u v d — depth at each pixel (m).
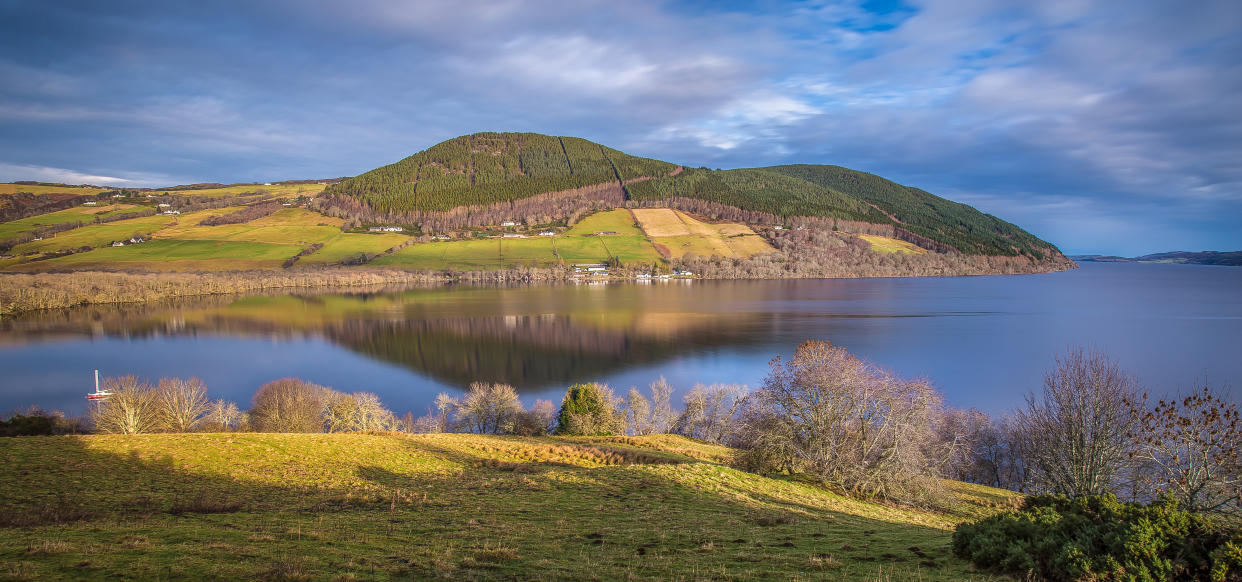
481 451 39.09
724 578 15.04
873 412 35.25
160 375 93.69
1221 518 26.28
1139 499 31.53
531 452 39.75
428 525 20.78
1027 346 115.81
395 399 84.38
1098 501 17.00
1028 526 16.23
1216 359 101.00
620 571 15.48
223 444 34.47
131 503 24.42
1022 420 48.69
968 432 47.47
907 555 17.36
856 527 22.61
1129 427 31.70
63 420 57.78
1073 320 149.50
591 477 31.08
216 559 14.81
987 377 92.31
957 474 50.97
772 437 37.16
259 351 113.94
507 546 17.91
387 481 29.98
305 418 60.00
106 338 125.69
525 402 82.19
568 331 132.88
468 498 26.27
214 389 87.38
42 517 21.62
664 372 98.88
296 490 27.47
